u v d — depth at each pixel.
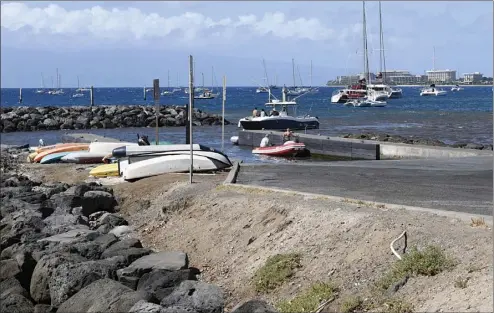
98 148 29.39
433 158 26.94
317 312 9.02
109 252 12.68
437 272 8.86
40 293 11.16
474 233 9.80
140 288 10.69
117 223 16.75
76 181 23.70
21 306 10.66
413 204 13.34
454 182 17.48
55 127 66.38
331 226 11.62
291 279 10.52
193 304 9.60
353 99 107.50
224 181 17.97
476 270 8.52
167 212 16.55
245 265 11.98
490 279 8.09
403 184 17.14
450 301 7.96
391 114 81.62
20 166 30.16
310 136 38.59
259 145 42.91
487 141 43.88
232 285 11.45
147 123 68.75
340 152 35.47
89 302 9.73
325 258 10.64
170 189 18.22
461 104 113.69
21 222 16.00
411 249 9.64
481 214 11.61
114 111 70.88
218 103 125.19
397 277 9.05
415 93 189.88
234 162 23.70
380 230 10.66
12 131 64.25
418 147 30.64
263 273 10.86
